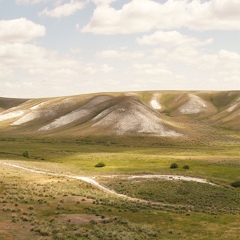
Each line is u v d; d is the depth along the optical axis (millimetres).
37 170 80938
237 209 51250
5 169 77312
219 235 34156
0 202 43156
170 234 34156
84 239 29828
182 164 95062
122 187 63688
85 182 65875
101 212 41656
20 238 29156
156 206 48844
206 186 65750
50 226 33250
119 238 30672
